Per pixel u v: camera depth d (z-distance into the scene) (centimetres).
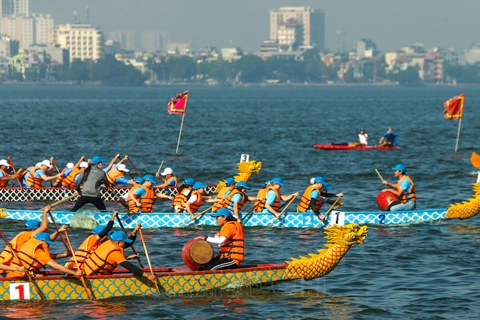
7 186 9481
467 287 5372
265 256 6284
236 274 5212
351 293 5222
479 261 6119
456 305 4966
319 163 13475
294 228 7431
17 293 4891
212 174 11856
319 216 7431
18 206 8625
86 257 5009
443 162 13775
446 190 10175
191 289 5141
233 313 4778
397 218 7638
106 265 4975
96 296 4975
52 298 4931
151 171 12238
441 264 6016
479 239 6969
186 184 7619
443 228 7469
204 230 7325
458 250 6506
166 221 7444
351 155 14912
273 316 4738
